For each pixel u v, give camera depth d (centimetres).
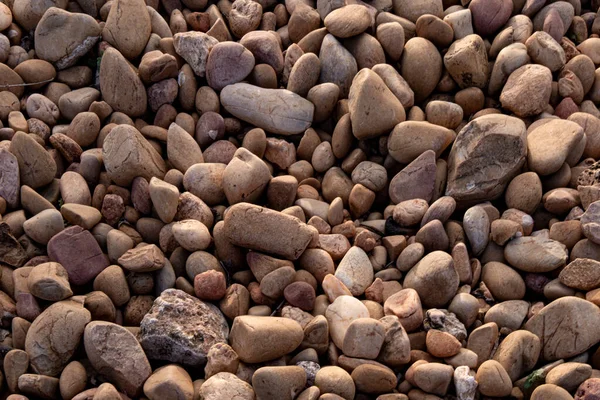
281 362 80
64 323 79
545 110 92
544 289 84
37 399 79
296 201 89
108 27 94
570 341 80
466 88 93
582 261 82
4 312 81
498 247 86
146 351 80
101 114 91
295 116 92
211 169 89
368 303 83
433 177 88
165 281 84
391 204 90
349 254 85
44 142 90
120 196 87
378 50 93
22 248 84
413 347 82
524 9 97
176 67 93
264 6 100
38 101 91
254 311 83
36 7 95
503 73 93
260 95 92
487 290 84
